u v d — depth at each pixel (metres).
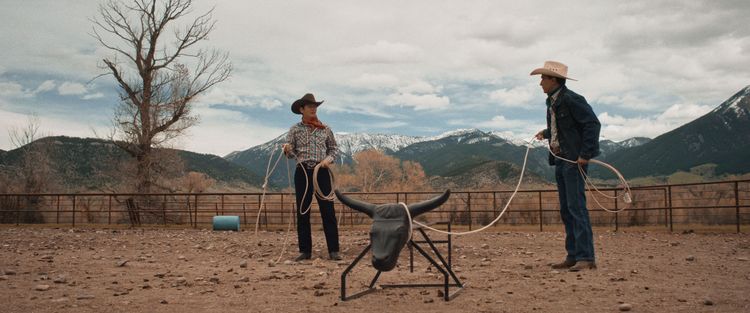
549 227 17.61
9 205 26.47
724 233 14.58
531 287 6.22
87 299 5.77
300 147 9.32
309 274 7.55
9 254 10.64
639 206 19.50
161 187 31.16
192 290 6.30
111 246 12.73
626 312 4.90
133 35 30.25
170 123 31.28
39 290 6.32
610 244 11.95
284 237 15.51
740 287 6.12
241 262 9.22
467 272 7.64
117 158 32.34
